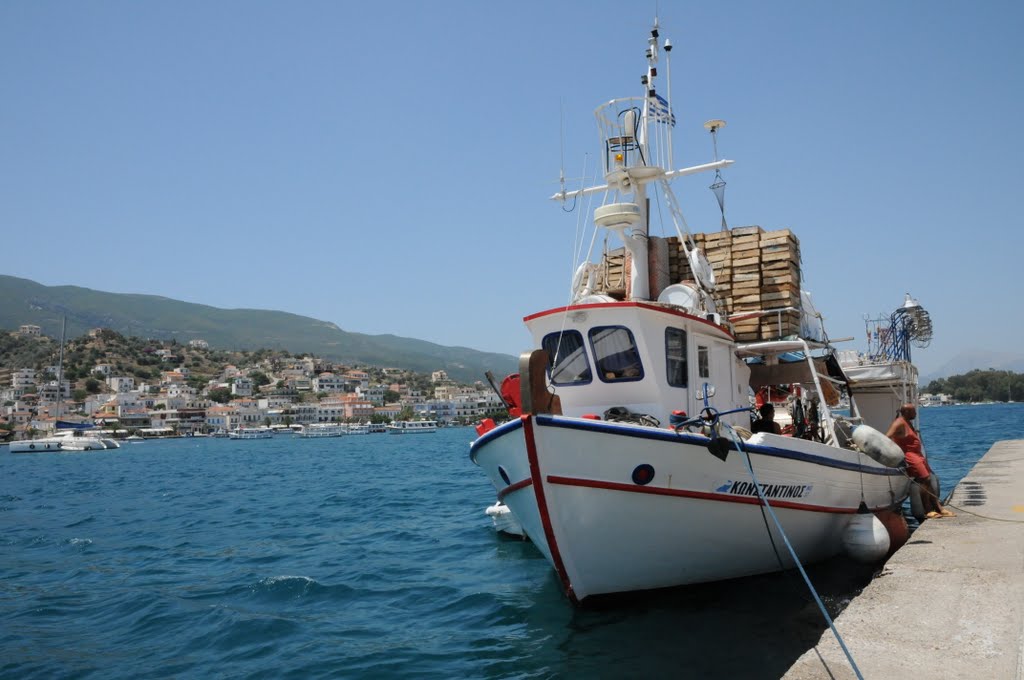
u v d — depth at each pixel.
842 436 13.67
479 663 8.47
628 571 9.74
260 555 15.88
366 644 9.39
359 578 13.23
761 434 9.96
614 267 14.81
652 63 13.15
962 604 6.58
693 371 11.16
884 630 6.09
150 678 8.23
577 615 9.88
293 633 9.89
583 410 10.91
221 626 10.23
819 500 11.18
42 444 118.44
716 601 10.23
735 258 13.69
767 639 8.63
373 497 28.27
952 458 33.41
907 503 18.62
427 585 12.59
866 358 19.28
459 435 180.62
